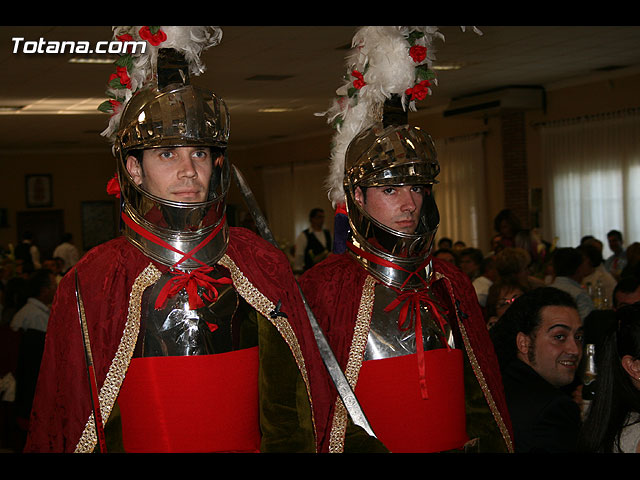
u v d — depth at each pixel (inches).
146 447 60.7
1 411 200.5
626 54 342.0
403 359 77.5
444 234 507.5
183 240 62.2
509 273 164.7
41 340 168.4
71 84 353.4
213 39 67.4
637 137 382.9
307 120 541.0
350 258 82.5
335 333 77.8
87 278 61.0
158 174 61.2
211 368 61.6
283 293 67.1
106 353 59.8
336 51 306.5
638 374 71.0
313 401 68.6
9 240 660.1
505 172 459.8
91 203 683.4
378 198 79.0
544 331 94.5
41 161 670.5
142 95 62.4
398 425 76.4
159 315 61.3
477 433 84.7
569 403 89.1
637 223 386.3
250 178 717.3
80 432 58.5
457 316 83.4
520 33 287.1
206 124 61.1
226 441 62.4
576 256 198.2
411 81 84.9
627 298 155.1
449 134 504.7
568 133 419.5
